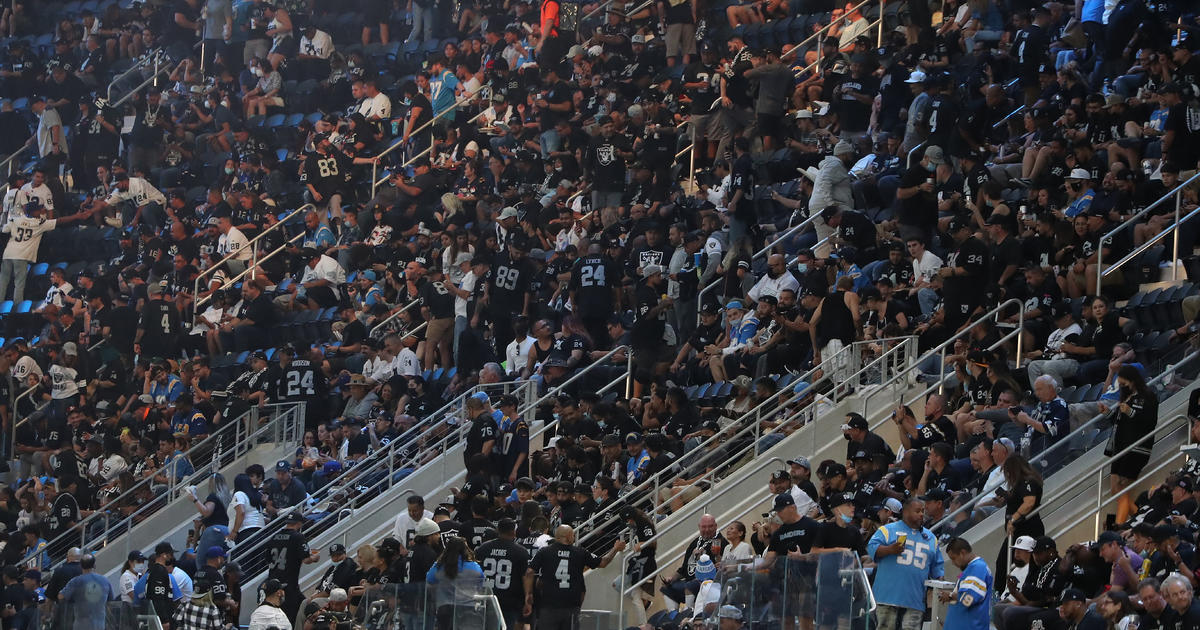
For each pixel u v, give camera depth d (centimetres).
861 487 6281
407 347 9181
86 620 6494
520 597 5956
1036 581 5403
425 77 11650
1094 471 5962
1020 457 5669
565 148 10294
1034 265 7238
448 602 5597
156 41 13488
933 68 9050
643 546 6538
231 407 9356
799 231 8800
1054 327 7088
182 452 9312
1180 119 7438
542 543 6259
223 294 10356
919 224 8031
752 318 8069
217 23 12962
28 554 8912
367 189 11300
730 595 5312
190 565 7906
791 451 7150
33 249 11775
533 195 9662
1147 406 5988
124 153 12488
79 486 9381
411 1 12656
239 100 12575
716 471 7256
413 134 11406
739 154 9119
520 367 8775
